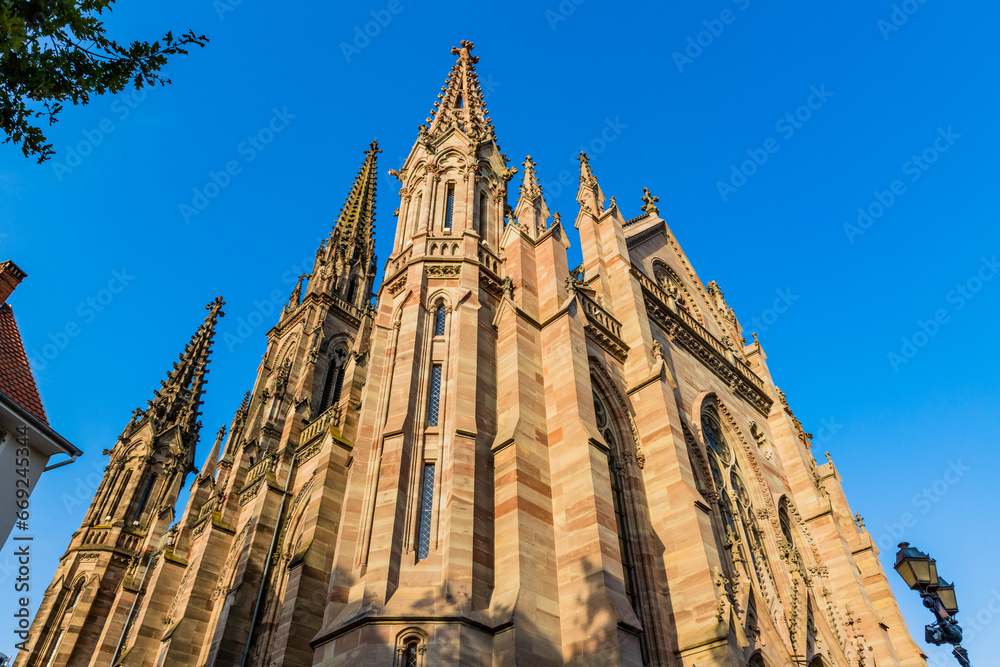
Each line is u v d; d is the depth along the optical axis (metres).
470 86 47.34
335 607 20.72
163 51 13.28
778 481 42.28
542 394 27.56
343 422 35.03
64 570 59.16
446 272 31.23
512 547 21.78
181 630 39.56
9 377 22.88
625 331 35.00
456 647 18.84
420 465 23.98
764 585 33.34
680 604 24.64
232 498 48.47
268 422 57.84
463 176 36.84
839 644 34.34
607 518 22.80
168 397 73.69
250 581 37.34
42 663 53.72
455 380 26.45
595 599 20.61
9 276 28.52
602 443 25.00
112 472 66.81
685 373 39.59
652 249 49.88
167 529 61.78
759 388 46.75
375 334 29.84
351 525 22.98
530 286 31.91
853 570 38.31
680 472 27.88
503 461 24.34
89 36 12.69
